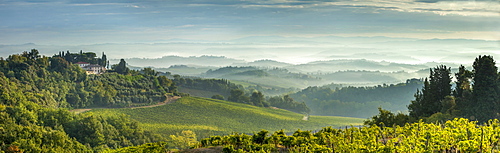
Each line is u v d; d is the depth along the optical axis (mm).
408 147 26172
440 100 71688
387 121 61688
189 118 150375
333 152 29922
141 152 38312
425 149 26094
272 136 34969
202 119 151125
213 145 36250
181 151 34344
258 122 158375
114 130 102125
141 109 154500
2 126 75938
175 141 105438
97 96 151625
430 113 69125
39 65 150375
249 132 142500
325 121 173750
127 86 174625
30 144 70438
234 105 187625
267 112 179625
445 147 26266
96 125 98188
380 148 26547
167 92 193250
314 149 29625
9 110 88938
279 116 173625
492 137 26016
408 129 33375
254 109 181375
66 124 98438
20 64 140250
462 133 26500
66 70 155125
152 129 123938
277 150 33375
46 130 83562
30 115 91938
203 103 175000
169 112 155250
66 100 142500
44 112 99000
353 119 187250
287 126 157750
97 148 88875
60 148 75750
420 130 30953
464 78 73750
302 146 31984
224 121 152500
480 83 62250
